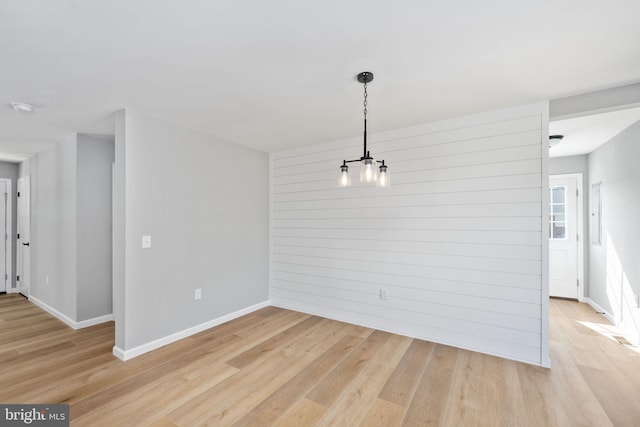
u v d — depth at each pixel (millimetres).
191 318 3402
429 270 3242
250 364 2719
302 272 4234
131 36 1710
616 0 1444
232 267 3943
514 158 2824
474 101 2705
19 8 1448
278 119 3133
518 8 1510
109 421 1948
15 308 4379
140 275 2910
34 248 4645
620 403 2156
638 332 3234
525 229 2775
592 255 4605
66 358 2809
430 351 2982
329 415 2037
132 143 2863
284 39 1764
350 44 1819
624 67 2119
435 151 3211
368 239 3652
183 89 2414
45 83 2283
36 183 4598
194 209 3457
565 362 2766
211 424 1938
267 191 4543
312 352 2963
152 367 2648
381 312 3549
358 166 3738
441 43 1817
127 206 2816
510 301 2834
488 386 2369
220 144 3797
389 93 2521
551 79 2301
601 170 4266
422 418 2006
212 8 1482
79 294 3604
